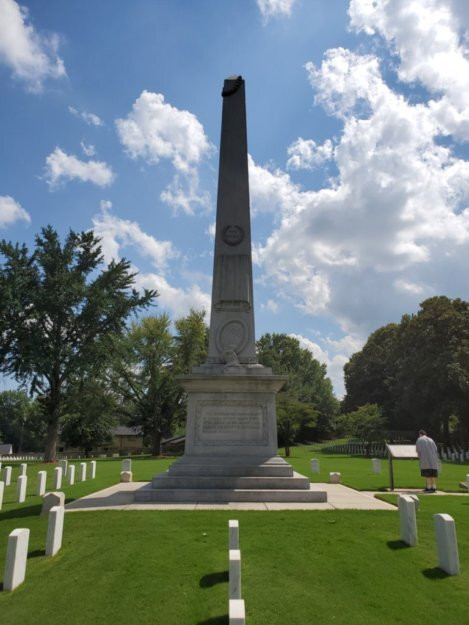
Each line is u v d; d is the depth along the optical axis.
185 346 49.56
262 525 9.23
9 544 6.73
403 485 16.66
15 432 96.69
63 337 40.75
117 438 78.75
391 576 6.93
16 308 37.50
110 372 47.62
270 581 6.70
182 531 8.84
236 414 13.47
